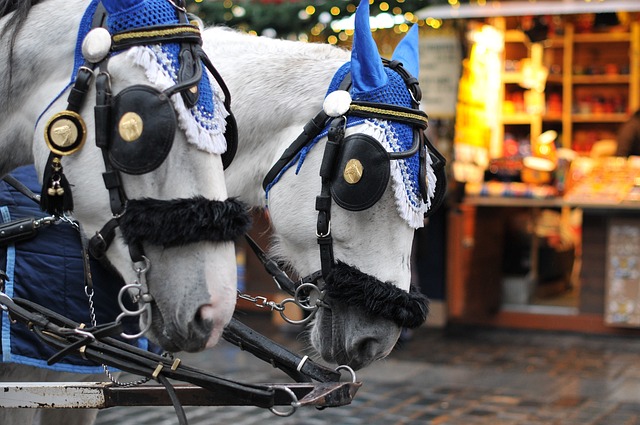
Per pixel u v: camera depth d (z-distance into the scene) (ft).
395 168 8.42
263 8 24.82
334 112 8.56
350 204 8.35
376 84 8.68
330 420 17.92
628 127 29.96
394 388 20.70
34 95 7.35
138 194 6.68
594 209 27.20
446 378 21.80
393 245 8.50
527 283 28.89
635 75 31.65
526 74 31.58
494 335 27.73
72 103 6.80
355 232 8.49
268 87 9.19
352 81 8.79
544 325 28.25
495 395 20.18
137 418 18.06
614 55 32.53
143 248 6.70
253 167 9.21
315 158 8.72
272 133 9.14
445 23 26.17
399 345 9.24
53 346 7.79
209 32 9.73
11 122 7.50
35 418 10.46
